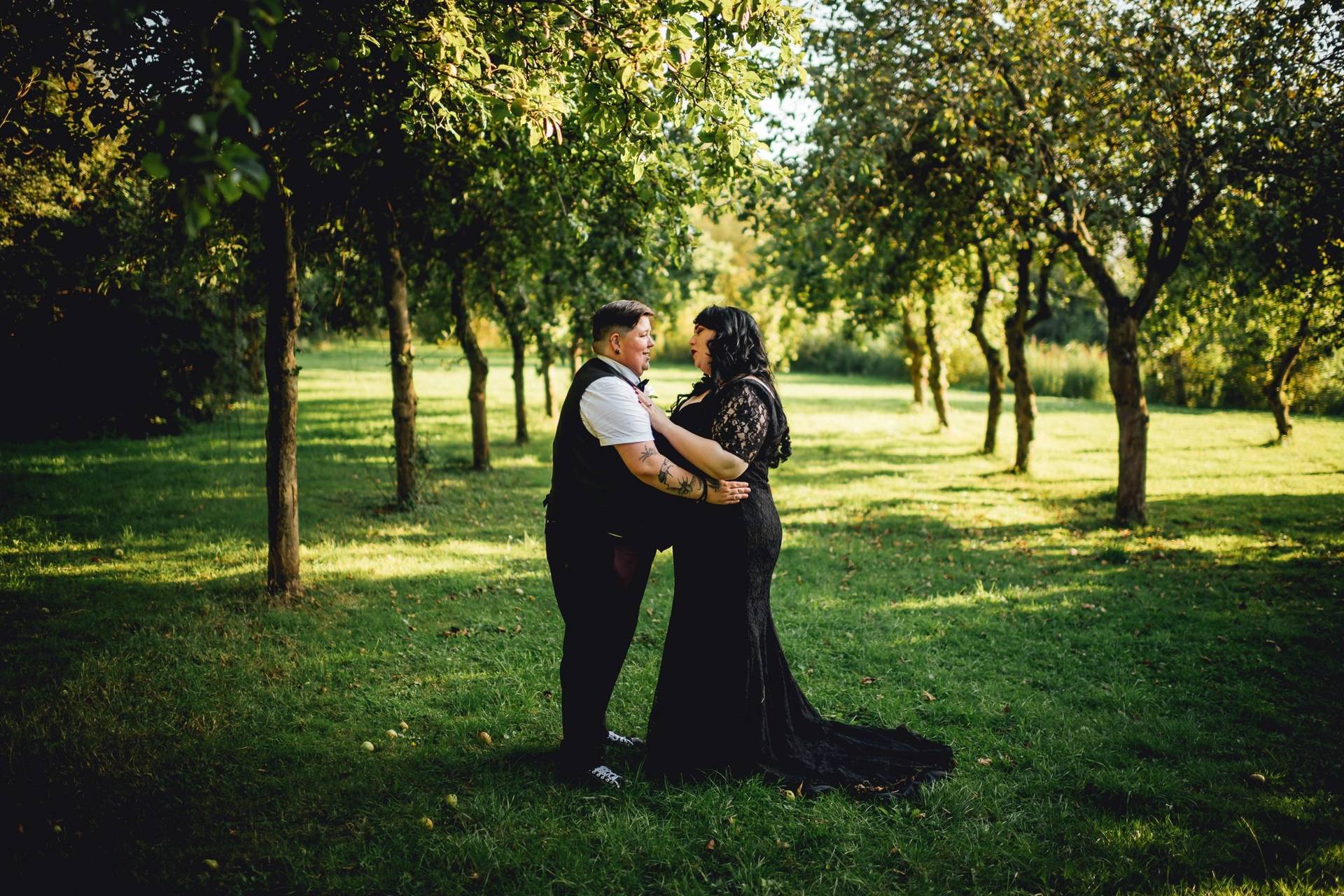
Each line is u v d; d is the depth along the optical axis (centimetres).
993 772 348
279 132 470
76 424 1320
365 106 470
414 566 668
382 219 782
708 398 322
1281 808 319
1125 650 507
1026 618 568
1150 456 1452
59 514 803
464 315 1095
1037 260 1207
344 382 2525
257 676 438
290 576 568
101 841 285
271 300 540
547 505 322
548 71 383
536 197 768
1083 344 3384
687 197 578
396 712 400
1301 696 435
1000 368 1435
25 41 363
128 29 342
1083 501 1052
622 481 306
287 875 272
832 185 800
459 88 398
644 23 337
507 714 396
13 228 677
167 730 370
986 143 825
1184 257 941
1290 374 1586
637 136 444
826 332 3597
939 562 733
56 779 325
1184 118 784
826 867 281
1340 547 788
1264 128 732
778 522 334
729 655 326
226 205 577
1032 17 803
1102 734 388
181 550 695
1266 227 792
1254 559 745
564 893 268
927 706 419
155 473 1048
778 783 328
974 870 278
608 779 330
